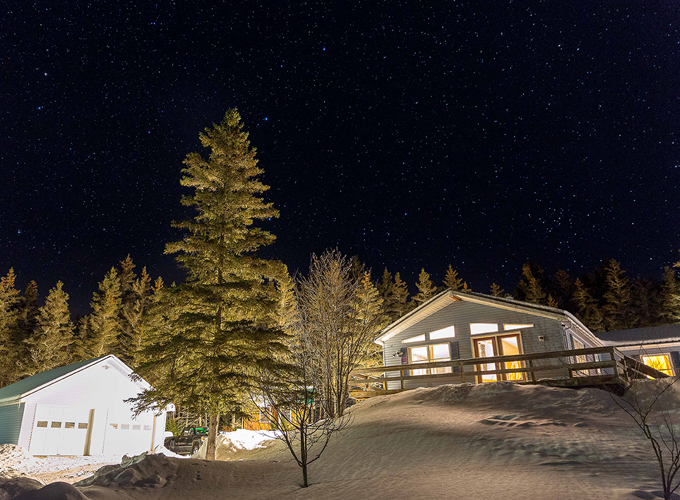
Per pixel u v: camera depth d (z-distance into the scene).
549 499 6.95
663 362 30.08
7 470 20.08
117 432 28.70
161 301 18.14
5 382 49.50
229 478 11.22
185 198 19.47
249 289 18.81
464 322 24.17
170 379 17.62
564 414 13.48
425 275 59.44
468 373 18.56
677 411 12.63
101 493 9.29
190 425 35.97
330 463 11.80
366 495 8.41
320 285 21.52
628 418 12.68
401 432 13.13
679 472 7.98
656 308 60.00
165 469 11.38
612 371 26.05
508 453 10.25
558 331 21.62
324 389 19.23
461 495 7.68
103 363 29.03
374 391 21.27
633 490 6.88
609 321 59.97
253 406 18.14
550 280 70.69
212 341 17.81
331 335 20.31
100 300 56.47
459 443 11.47
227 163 20.19
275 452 15.26
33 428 25.45
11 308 57.91
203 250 19.19
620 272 61.12
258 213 20.30
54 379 26.81
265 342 18.38
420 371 24.73
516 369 17.42
